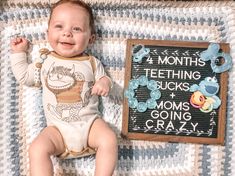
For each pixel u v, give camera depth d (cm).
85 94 113
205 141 117
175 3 119
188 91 118
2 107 119
